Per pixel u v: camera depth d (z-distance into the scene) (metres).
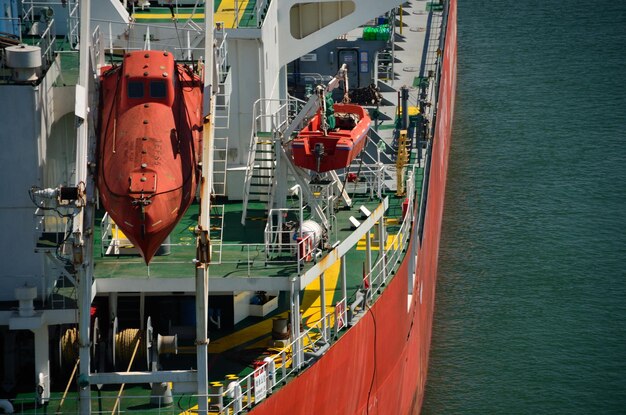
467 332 88.25
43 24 69.69
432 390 82.12
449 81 118.75
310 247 62.12
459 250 100.56
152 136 55.75
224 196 71.25
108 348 59.12
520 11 163.62
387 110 102.56
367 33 102.81
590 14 161.62
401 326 73.06
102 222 63.22
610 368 82.88
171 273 60.16
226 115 70.62
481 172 115.94
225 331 64.75
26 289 56.53
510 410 78.81
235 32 71.75
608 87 138.00
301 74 101.06
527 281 94.88
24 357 59.12
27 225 58.00
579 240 101.75
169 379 53.34
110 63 68.69
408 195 76.88
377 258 73.44
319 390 60.59
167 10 76.69
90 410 54.66
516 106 133.25
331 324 65.31
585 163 117.81
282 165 66.88
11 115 57.06
